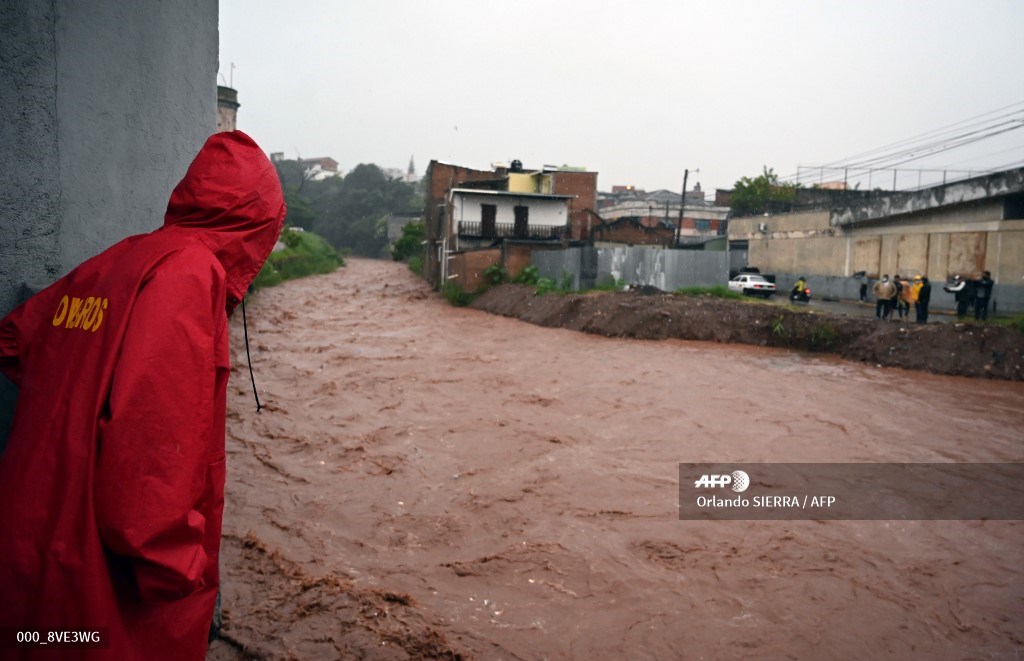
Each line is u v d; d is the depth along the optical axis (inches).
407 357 548.7
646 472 263.0
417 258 2240.4
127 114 107.3
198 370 60.7
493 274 1155.9
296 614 141.6
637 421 345.4
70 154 92.8
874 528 211.5
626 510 221.6
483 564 177.6
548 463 271.7
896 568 182.5
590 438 311.1
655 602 159.5
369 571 169.3
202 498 66.5
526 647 136.9
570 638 141.9
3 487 57.5
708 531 205.5
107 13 100.2
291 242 1958.7
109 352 58.4
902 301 791.1
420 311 1023.6
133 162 109.9
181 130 128.3
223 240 69.0
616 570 176.6
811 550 192.9
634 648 138.8
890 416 370.0
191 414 59.5
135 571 56.3
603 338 707.4
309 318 854.5
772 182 1971.0
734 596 163.8
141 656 59.4
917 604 162.6
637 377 473.1
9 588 55.2
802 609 158.1
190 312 61.0
